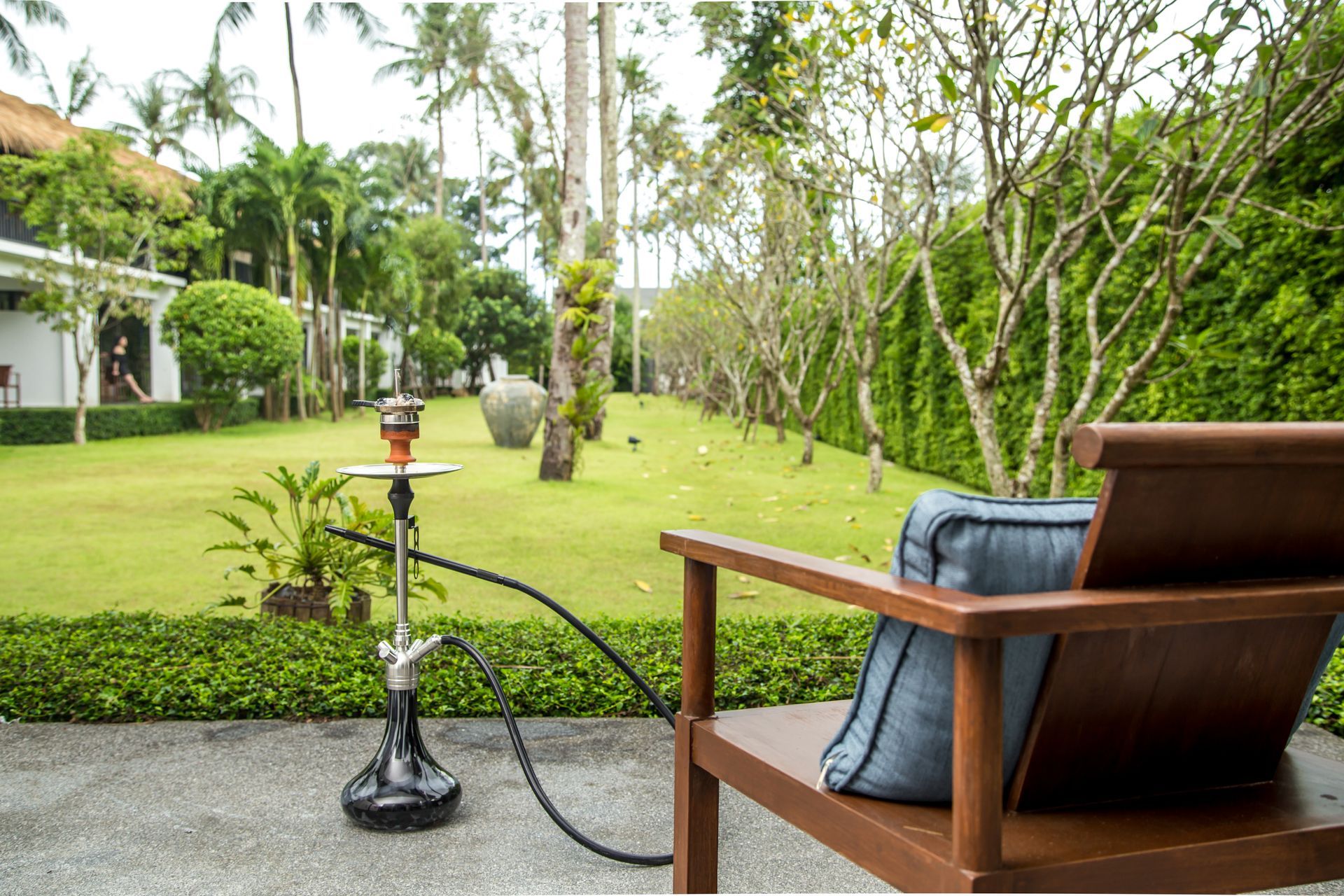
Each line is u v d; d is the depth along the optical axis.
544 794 2.14
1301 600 1.20
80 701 2.96
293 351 18.36
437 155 40.47
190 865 2.02
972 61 4.07
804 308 12.61
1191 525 1.17
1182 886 1.20
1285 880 1.26
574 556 6.09
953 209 6.73
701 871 1.66
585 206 10.10
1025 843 1.18
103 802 2.34
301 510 7.76
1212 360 5.25
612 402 29.61
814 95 6.10
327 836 2.16
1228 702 1.35
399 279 22.34
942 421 10.10
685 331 20.91
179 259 18.61
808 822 1.36
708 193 10.76
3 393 19.47
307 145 19.78
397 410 2.16
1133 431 1.07
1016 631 1.04
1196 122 3.98
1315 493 1.23
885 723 1.28
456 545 6.38
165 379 21.80
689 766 1.65
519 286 37.09
